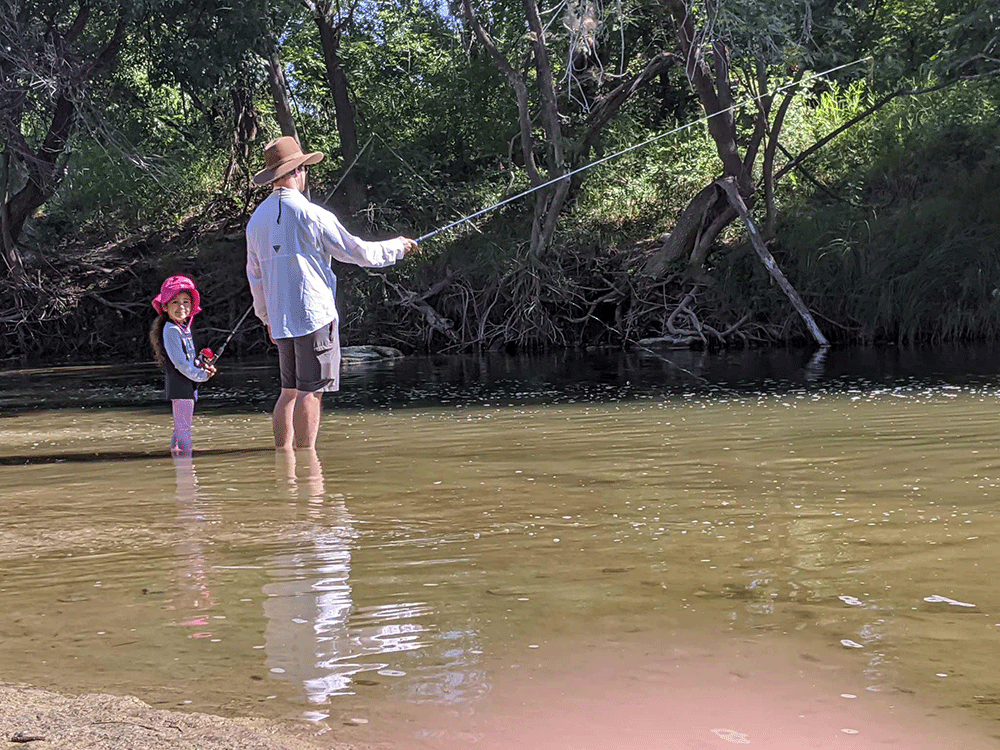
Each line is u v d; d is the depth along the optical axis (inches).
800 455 212.1
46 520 163.8
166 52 815.7
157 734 78.1
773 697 82.8
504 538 140.5
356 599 112.7
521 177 848.9
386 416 320.8
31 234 951.0
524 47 798.5
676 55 702.5
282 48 972.6
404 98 928.9
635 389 392.5
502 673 89.4
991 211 665.6
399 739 76.7
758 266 700.7
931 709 79.7
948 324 653.3
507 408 333.7
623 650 94.1
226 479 202.7
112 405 393.7
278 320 252.5
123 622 107.2
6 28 748.0
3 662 96.0
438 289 759.7
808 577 116.4
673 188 823.1
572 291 742.5
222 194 999.6
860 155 779.4
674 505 161.0
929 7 690.8
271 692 86.4
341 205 878.4
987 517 146.4
